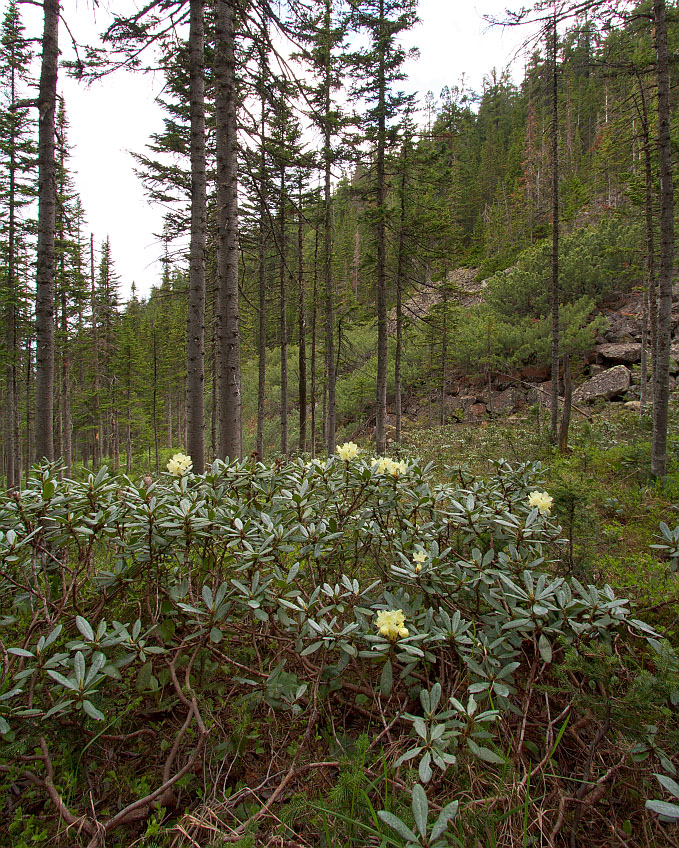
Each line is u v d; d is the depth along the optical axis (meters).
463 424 19.27
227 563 2.89
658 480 6.96
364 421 23.97
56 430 29.30
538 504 2.85
